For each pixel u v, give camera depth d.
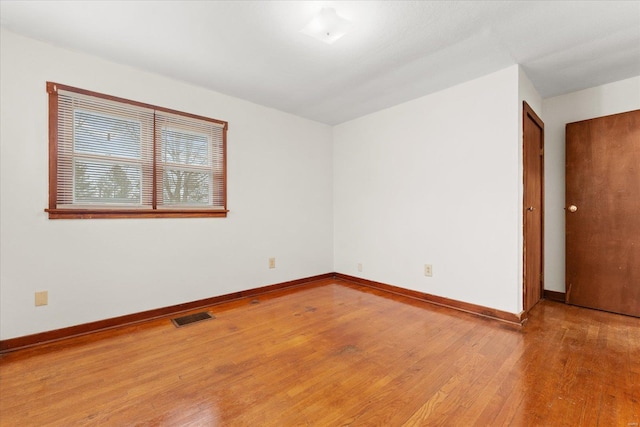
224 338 2.21
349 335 2.26
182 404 1.47
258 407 1.45
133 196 2.56
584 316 2.62
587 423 1.32
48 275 2.15
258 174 3.42
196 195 2.94
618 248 2.66
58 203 2.21
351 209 4.00
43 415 1.38
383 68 2.53
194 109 2.90
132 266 2.53
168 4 1.73
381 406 1.45
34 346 2.07
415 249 3.23
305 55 2.32
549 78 2.71
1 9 1.77
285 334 2.28
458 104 2.85
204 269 2.97
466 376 1.69
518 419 1.35
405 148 3.32
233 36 2.06
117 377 1.70
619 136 2.65
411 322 2.51
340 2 1.71
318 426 1.32
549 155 3.15
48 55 2.16
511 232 2.51
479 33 2.02
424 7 1.76
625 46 2.18
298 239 3.83
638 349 1.99
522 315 2.46
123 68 2.48
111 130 2.44
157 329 2.39
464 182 2.81
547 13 1.81
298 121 3.82
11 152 2.03
